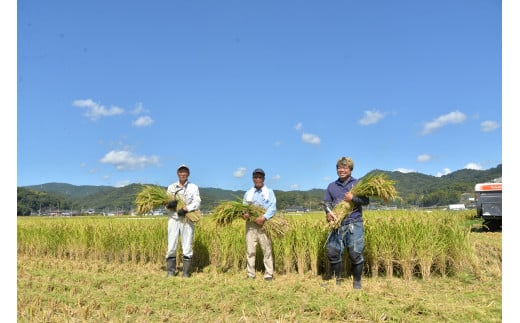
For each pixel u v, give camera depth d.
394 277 8.63
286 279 8.79
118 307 6.47
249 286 7.70
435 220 9.20
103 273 9.85
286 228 8.77
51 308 6.29
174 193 9.45
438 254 8.36
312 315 5.90
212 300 6.70
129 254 12.17
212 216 9.25
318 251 9.14
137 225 13.25
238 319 5.66
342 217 7.52
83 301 6.76
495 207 15.71
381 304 6.22
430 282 8.06
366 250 8.70
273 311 5.98
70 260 12.75
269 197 8.75
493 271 8.33
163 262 11.56
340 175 7.75
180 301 6.71
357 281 7.55
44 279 8.70
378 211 12.10
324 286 7.78
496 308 5.91
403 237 8.39
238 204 8.71
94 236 12.71
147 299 6.90
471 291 7.12
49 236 13.70
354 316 5.76
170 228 9.41
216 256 10.70
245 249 10.09
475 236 14.02
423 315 5.76
